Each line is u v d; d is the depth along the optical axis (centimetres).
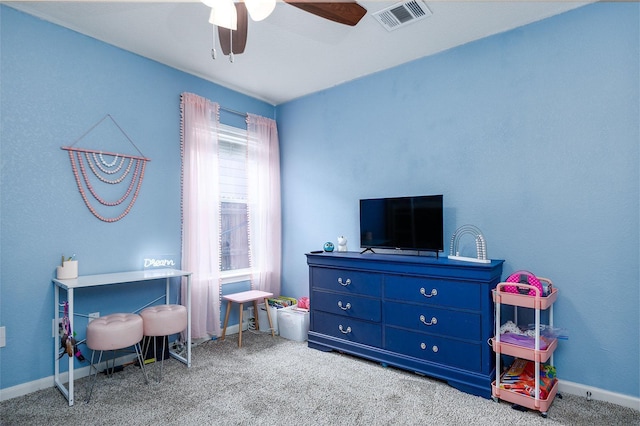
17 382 232
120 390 237
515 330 232
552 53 244
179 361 288
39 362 242
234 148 379
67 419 202
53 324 247
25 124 238
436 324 250
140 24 256
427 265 251
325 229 373
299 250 395
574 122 236
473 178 277
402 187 317
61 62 255
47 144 248
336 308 306
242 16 186
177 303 320
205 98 341
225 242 370
